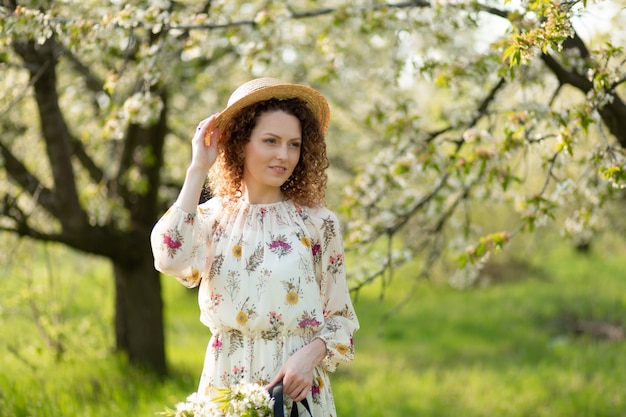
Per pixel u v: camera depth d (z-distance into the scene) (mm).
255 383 2580
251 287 2643
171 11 5418
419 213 5957
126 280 7410
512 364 9711
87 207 6902
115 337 7641
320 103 2871
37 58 5512
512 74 3939
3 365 6945
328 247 2807
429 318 13094
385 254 5289
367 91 8609
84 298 10930
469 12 4746
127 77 5918
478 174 4703
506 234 4148
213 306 2688
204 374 2742
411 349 10969
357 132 9641
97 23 4617
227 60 7680
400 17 5184
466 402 7543
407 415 7004
